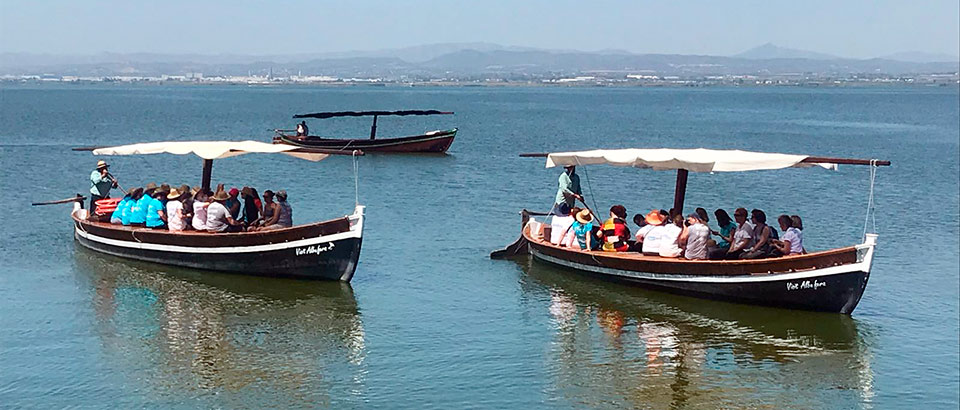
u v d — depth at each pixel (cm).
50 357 1956
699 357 2027
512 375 1900
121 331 2131
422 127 10462
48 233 3175
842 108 18625
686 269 2416
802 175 5350
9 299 2362
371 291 2502
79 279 2562
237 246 2559
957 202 4369
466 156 6194
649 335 2169
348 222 2472
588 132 9744
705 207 4144
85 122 10031
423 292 2503
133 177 4784
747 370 1959
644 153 2606
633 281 2542
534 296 2478
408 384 1844
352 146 6088
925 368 1986
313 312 2297
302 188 4416
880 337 2186
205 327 2167
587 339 2133
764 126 11588
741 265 2317
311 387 1819
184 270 2667
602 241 2681
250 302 2377
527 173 5200
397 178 4859
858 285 2184
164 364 1925
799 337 2167
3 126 9012
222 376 1867
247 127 9888
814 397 1827
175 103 17412
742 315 2317
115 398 1752
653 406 1761
